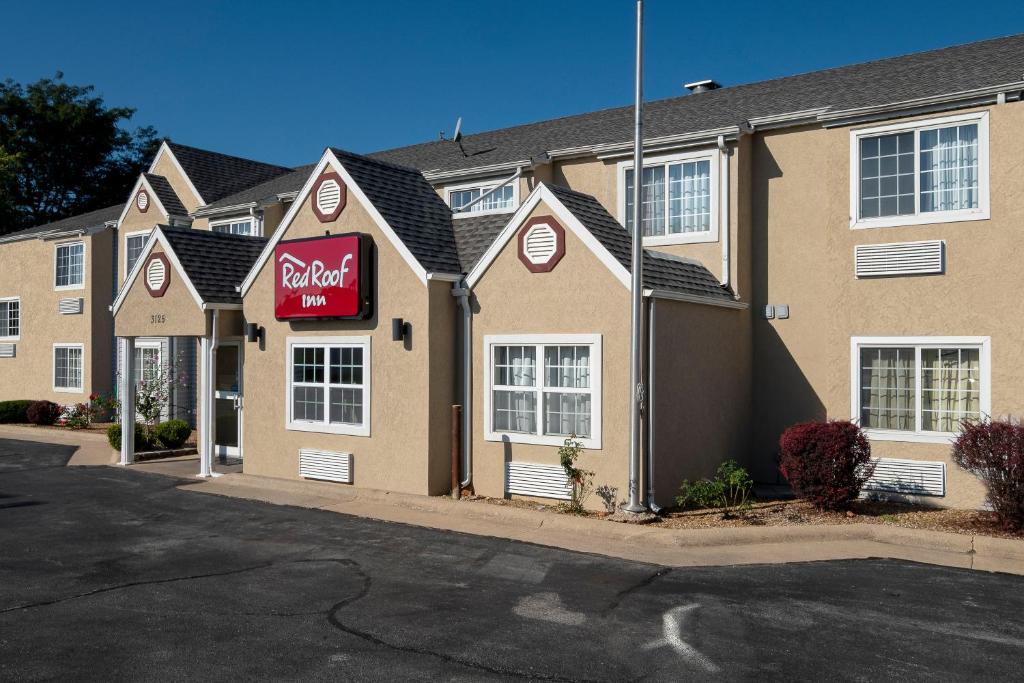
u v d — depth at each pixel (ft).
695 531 33.94
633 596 26.78
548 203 41.11
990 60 46.52
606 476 38.93
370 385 45.44
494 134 78.95
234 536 35.78
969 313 40.55
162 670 20.71
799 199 48.06
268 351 50.34
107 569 30.53
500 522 37.99
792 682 19.98
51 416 84.17
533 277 41.63
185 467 56.29
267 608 25.76
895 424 42.70
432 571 29.91
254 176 90.22
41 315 93.35
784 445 39.47
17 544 34.50
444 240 47.39
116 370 88.89
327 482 46.96
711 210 48.83
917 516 38.09
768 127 48.55
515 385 42.47
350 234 45.16
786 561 31.07
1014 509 33.73
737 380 47.24
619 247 40.93
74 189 154.92
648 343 38.50
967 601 26.16
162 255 53.93
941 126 41.39
